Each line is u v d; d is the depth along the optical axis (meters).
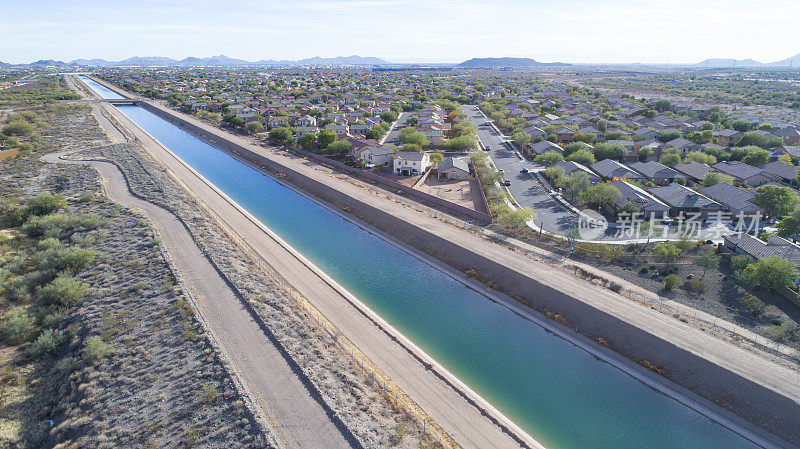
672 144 105.75
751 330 41.31
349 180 92.38
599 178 83.88
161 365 35.31
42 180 85.69
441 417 32.94
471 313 47.75
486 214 69.38
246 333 39.66
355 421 30.64
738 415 33.75
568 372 38.88
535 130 125.62
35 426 31.02
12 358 37.59
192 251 55.22
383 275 55.91
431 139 124.81
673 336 39.69
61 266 50.38
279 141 128.75
